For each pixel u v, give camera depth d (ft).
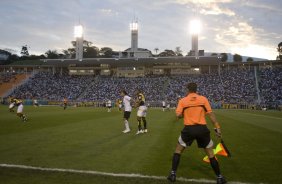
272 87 198.18
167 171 23.21
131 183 19.90
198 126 20.62
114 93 220.84
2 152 30.32
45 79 251.19
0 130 50.08
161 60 236.22
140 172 22.79
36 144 35.58
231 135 46.88
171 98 204.95
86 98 219.00
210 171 23.44
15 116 85.35
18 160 26.55
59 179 20.67
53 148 32.91
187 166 25.00
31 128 53.52
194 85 21.54
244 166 25.30
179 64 240.53
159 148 33.65
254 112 131.95
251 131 52.65
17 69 287.07
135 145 35.63
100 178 21.01
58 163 25.54
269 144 37.45
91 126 58.18
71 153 30.12
